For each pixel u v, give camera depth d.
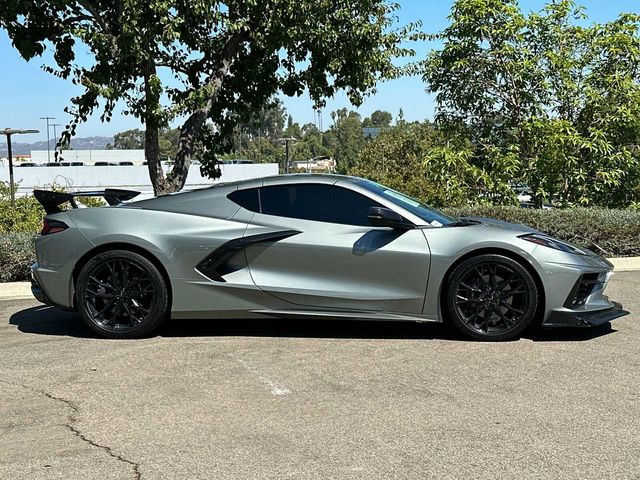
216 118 12.23
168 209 6.01
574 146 12.42
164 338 5.93
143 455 3.54
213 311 5.84
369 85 11.54
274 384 4.64
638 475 3.24
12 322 6.70
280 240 5.77
